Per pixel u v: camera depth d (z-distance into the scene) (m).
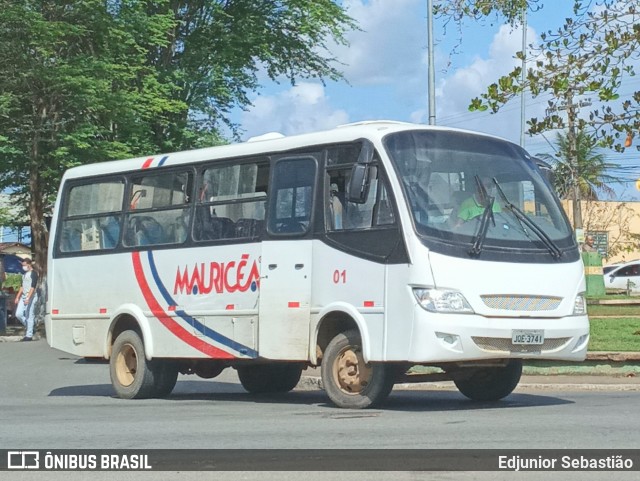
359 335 12.15
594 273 40.88
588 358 16.42
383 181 12.05
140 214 15.23
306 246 12.77
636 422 10.09
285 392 16.28
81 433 10.02
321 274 12.55
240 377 16.27
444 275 11.53
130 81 34.91
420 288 11.53
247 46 39.62
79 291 15.95
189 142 37.84
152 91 34.56
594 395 13.99
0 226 37.66
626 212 68.25
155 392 14.99
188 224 14.45
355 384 12.22
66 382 18.52
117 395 15.18
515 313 11.78
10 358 23.86
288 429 9.97
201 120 38.75
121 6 33.06
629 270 59.19
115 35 32.53
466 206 12.07
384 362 11.91
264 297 13.16
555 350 12.04
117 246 15.46
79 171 16.41
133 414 12.12
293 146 13.21
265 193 13.45
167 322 14.54
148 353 14.73
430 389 15.77
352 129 12.56
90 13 32.03
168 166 14.95
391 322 11.74
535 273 11.99
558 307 12.10
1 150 31.20
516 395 14.21
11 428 10.58
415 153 12.17
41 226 32.81
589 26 15.62
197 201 14.41
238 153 13.96
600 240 67.81
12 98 31.02
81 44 33.38
